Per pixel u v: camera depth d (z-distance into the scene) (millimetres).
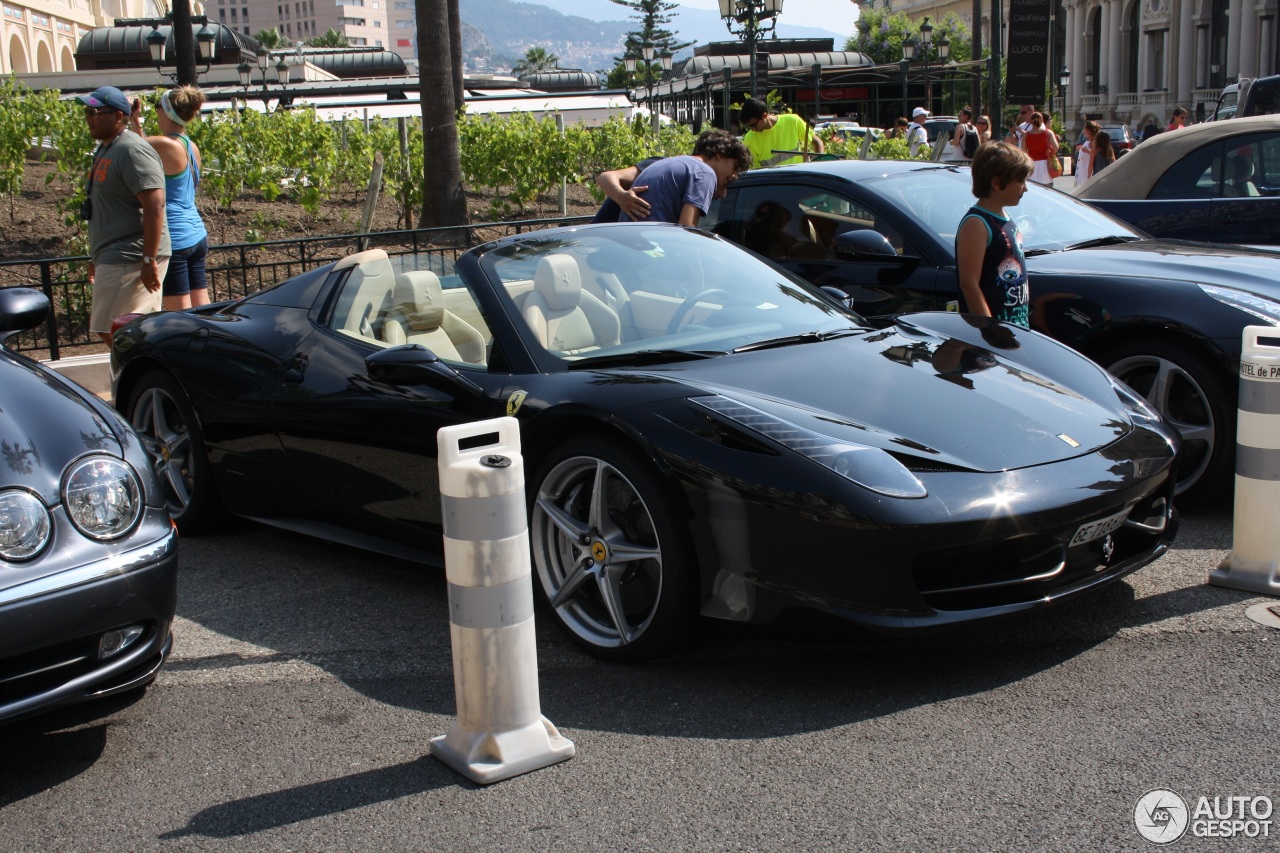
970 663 3287
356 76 43938
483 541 2727
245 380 4453
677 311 4055
